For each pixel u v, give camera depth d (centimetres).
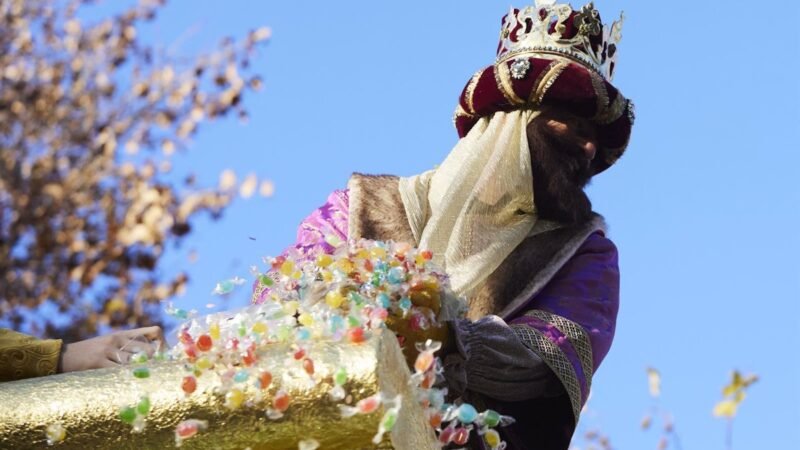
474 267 462
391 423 307
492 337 428
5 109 1268
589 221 481
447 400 405
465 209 471
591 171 503
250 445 317
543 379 433
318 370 317
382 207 481
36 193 1229
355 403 314
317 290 376
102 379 333
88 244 1216
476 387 423
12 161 1237
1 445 328
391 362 324
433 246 468
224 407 320
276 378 319
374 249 386
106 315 1188
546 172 479
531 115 491
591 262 471
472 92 499
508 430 432
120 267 1211
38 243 1210
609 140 499
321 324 331
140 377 328
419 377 331
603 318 458
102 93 1288
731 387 658
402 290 383
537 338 438
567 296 461
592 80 491
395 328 381
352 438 314
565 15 512
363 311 336
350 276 381
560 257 468
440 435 351
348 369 316
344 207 486
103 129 1273
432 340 389
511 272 464
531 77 489
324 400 315
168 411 323
